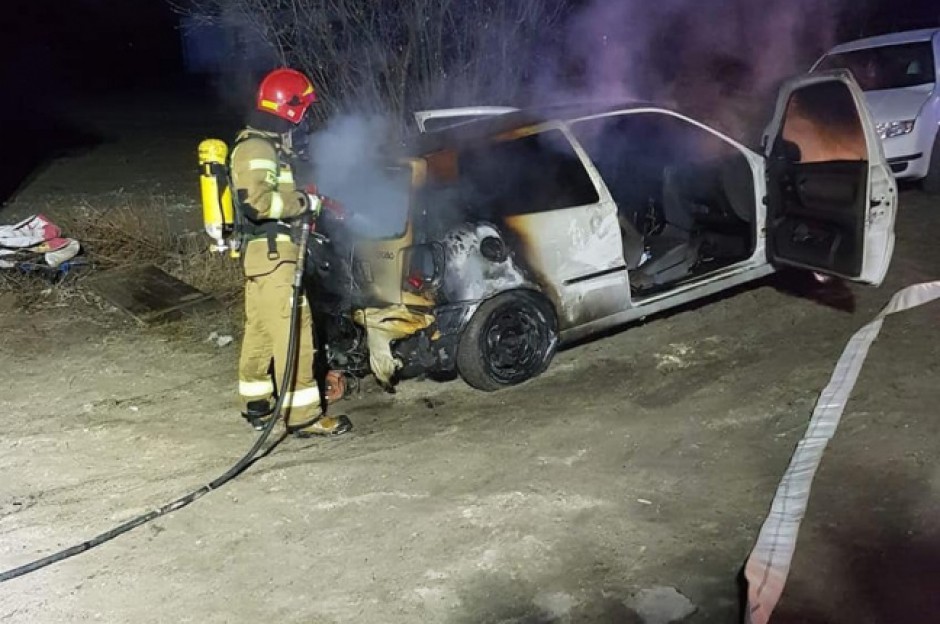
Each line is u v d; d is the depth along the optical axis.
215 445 4.79
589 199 5.35
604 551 3.62
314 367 5.10
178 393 5.50
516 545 3.70
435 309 4.88
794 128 5.89
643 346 5.67
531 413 4.88
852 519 3.67
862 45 9.95
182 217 9.63
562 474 4.23
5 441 5.00
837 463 4.10
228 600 3.49
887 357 5.14
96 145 15.10
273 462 4.56
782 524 3.62
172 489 4.37
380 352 4.83
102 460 4.72
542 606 3.33
